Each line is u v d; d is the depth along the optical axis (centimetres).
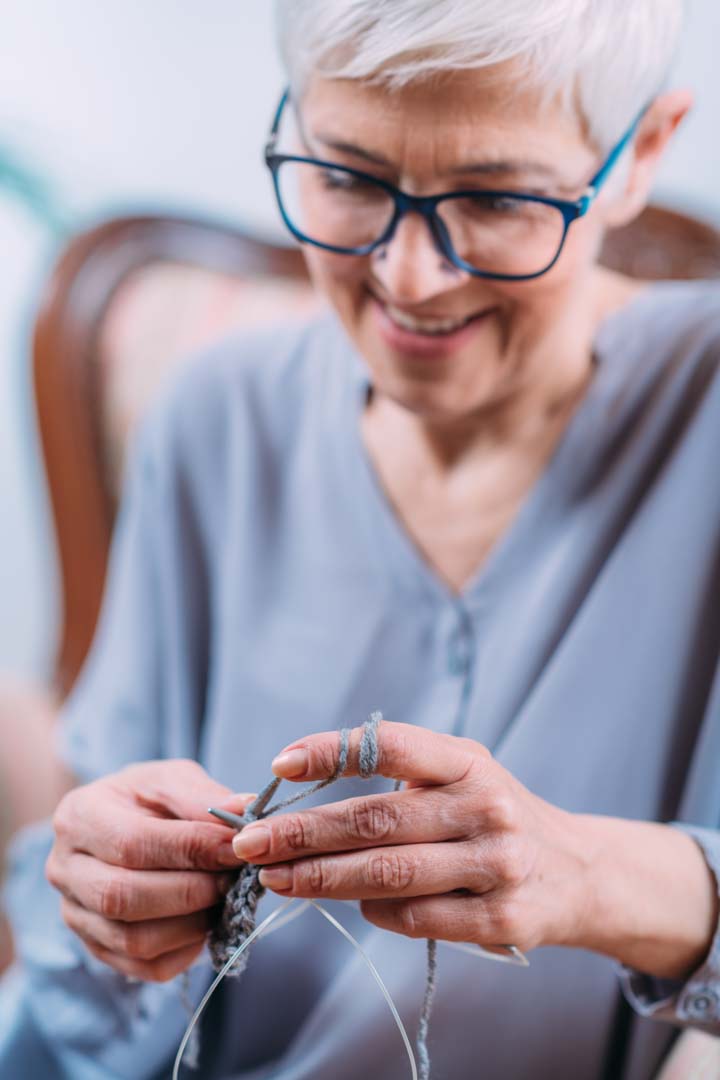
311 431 79
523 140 56
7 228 142
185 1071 72
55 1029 71
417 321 61
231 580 80
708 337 73
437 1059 69
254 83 136
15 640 156
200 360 85
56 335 99
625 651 71
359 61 54
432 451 74
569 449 72
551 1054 70
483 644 73
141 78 139
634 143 62
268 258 101
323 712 75
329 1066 69
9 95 140
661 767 71
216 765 78
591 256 64
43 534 151
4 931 89
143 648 83
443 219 58
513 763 71
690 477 71
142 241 100
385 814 53
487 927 54
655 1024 70
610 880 59
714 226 95
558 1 53
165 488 83
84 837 60
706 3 121
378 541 75
